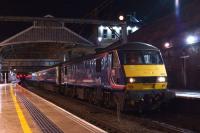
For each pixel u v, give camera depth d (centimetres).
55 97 3412
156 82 1889
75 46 7106
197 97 1797
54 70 4566
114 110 2081
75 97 3228
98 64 2270
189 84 3064
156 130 1406
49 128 1212
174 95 1947
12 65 9688
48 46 8806
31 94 3466
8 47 8069
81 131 1146
